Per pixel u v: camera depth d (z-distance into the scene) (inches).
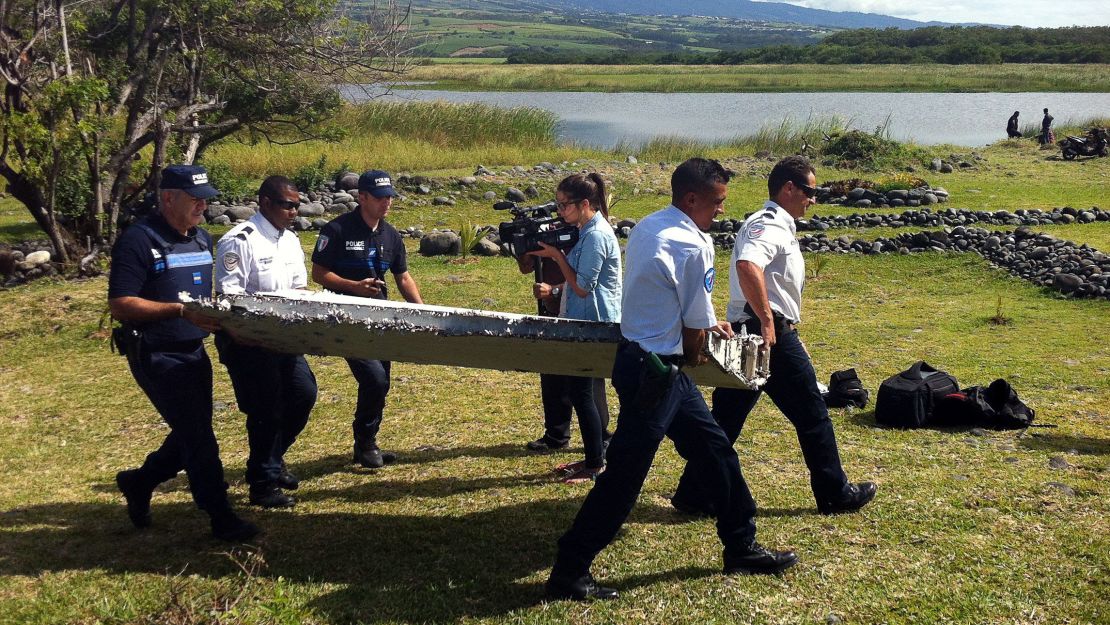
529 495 190.5
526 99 2255.2
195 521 177.0
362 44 660.1
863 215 600.1
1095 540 158.7
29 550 161.3
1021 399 253.8
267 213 182.7
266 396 177.9
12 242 516.1
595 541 140.9
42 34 479.8
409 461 215.0
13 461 216.8
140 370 159.5
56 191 497.0
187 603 137.3
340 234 201.3
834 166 935.0
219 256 176.6
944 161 948.0
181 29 551.8
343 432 237.1
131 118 512.4
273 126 735.7
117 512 181.9
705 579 149.2
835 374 256.2
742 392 175.5
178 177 158.9
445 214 643.5
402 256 212.4
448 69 3457.2
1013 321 358.0
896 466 200.8
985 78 2795.3
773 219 164.7
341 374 295.3
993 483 188.1
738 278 160.4
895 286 435.2
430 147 915.4
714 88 2632.9
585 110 1963.6
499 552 161.3
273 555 160.4
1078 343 320.5
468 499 188.5
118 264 155.7
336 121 968.9
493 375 294.7
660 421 138.9
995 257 468.8
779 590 144.6
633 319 140.1
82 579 148.8
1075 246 465.7
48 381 297.3
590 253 191.6
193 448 161.5
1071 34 4488.2
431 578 150.7
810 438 172.6
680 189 141.7
